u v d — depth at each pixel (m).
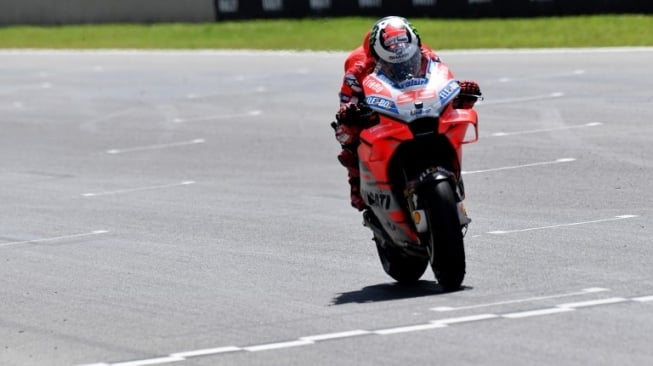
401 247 33.66
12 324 33.56
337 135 34.31
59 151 75.50
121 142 77.31
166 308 34.22
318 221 47.97
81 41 158.00
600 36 110.25
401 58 32.69
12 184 64.06
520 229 43.12
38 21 176.25
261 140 73.12
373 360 26.59
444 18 131.88
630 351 25.77
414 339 28.11
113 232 48.62
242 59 123.56
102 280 39.22
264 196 54.94
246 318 32.09
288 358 27.42
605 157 57.12
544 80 87.25
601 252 37.81
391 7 137.62
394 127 31.86
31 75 125.88
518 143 63.44
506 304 31.11
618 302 30.55
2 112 98.00
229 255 42.12
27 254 45.06
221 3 156.25
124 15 168.00
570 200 48.19
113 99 100.50
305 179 58.94
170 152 71.50
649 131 63.22
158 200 55.97
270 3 150.75
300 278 37.34
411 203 31.88
